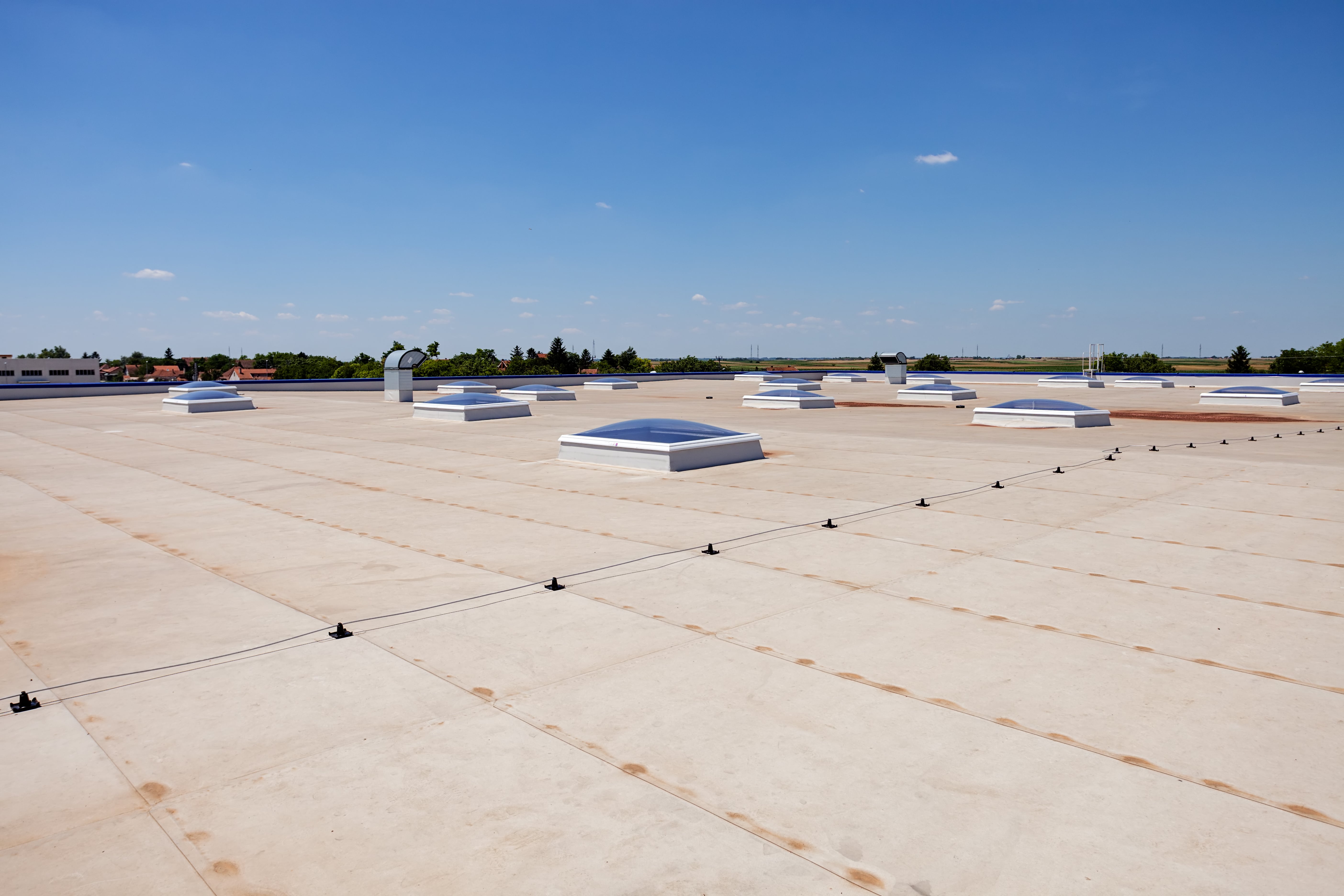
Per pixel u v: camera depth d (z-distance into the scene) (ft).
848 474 49.65
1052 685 18.81
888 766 15.30
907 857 12.63
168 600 25.86
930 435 70.74
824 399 109.40
